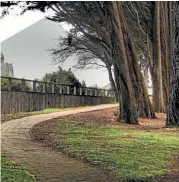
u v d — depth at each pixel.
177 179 7.12
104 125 15.47
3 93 18.22
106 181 6.84
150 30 25.69
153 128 15.05
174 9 15.05
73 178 6.91
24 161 7.98
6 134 11.65
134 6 24.86
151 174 7.33
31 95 21.86
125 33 17.95
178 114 15.09
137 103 20.36
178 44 14.89
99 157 8.55
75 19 23.55
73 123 15.52
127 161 8.23
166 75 25.73
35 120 16.02
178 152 9.56
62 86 27.53
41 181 6.59
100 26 22.94
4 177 6.62
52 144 10.10
